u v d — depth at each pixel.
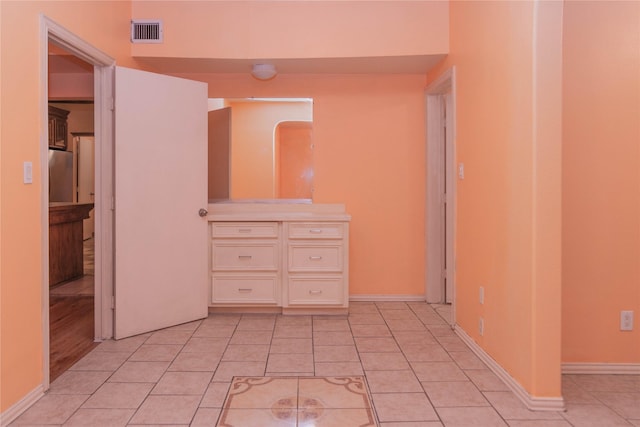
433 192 4.16
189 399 2.28
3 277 2.03
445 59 3.65
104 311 3.14
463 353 2.93
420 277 4.27
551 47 2.15
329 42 3.62
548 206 2.17
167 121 3.35
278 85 4.19
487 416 2.12
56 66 4.05
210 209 4.19
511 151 2.42
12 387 2.08
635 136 2.56
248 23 3.62
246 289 3.72
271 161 4.24
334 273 3.71
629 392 2.38
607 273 2.61
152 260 3.30
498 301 2.59
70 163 7.41
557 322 2.18
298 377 2.54
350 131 4.22
